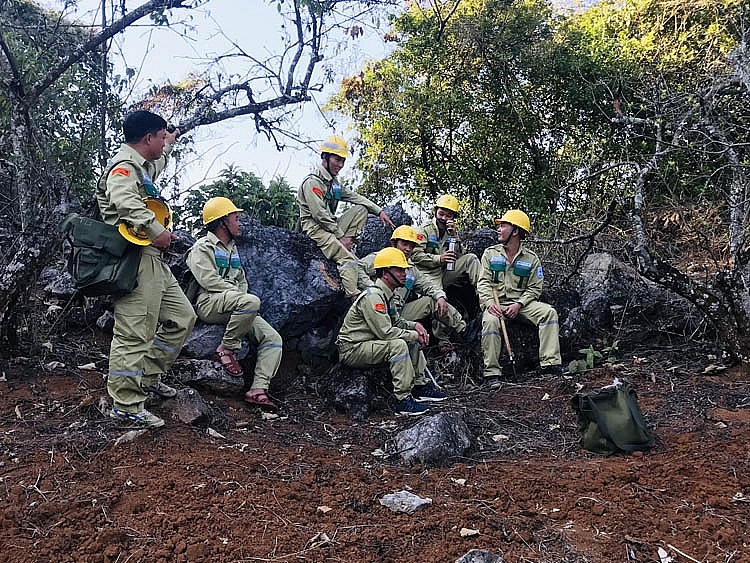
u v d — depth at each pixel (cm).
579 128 1309
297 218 854
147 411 443
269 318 610
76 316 608
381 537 333
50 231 516
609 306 705
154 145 438
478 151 1354
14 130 553
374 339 572
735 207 625
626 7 1329
